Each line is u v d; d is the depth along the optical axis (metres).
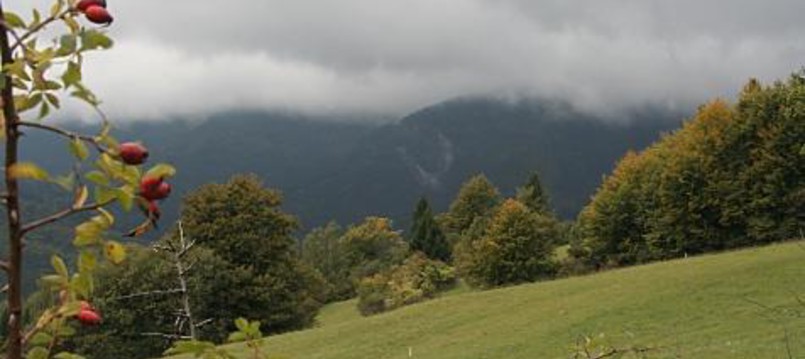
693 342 20.62
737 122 51.25
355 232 89.50
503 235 60.53
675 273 31.59
